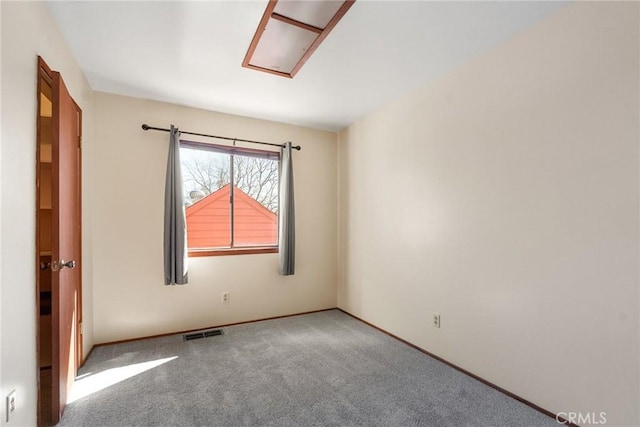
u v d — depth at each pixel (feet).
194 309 10.44
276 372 7.57
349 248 12.46
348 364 8.04
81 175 7.87
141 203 9.69
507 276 6.75
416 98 9.20
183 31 6.43
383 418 5.84
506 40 6.77
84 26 6.23
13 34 4.29
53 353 5.51
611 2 5.19
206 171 11.03
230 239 11.37
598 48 5.34
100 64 7.73
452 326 8.02
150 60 7.57
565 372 5.75
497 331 6.94
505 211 6.80
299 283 12.43
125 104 9.55
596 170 5.38
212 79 8.57
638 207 4.91
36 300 4.97
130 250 9.52
